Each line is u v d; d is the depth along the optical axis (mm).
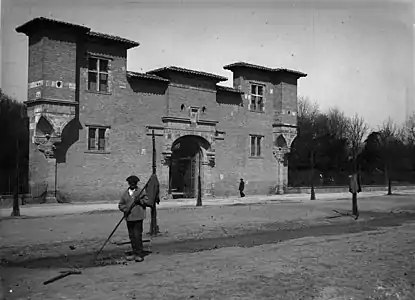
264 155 37312
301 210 22344
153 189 13328
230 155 34875
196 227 15352
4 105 21781
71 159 26297
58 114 25125
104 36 27453
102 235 13102
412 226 16516
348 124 48094
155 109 30188
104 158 27688
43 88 24781
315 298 6477
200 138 32625
